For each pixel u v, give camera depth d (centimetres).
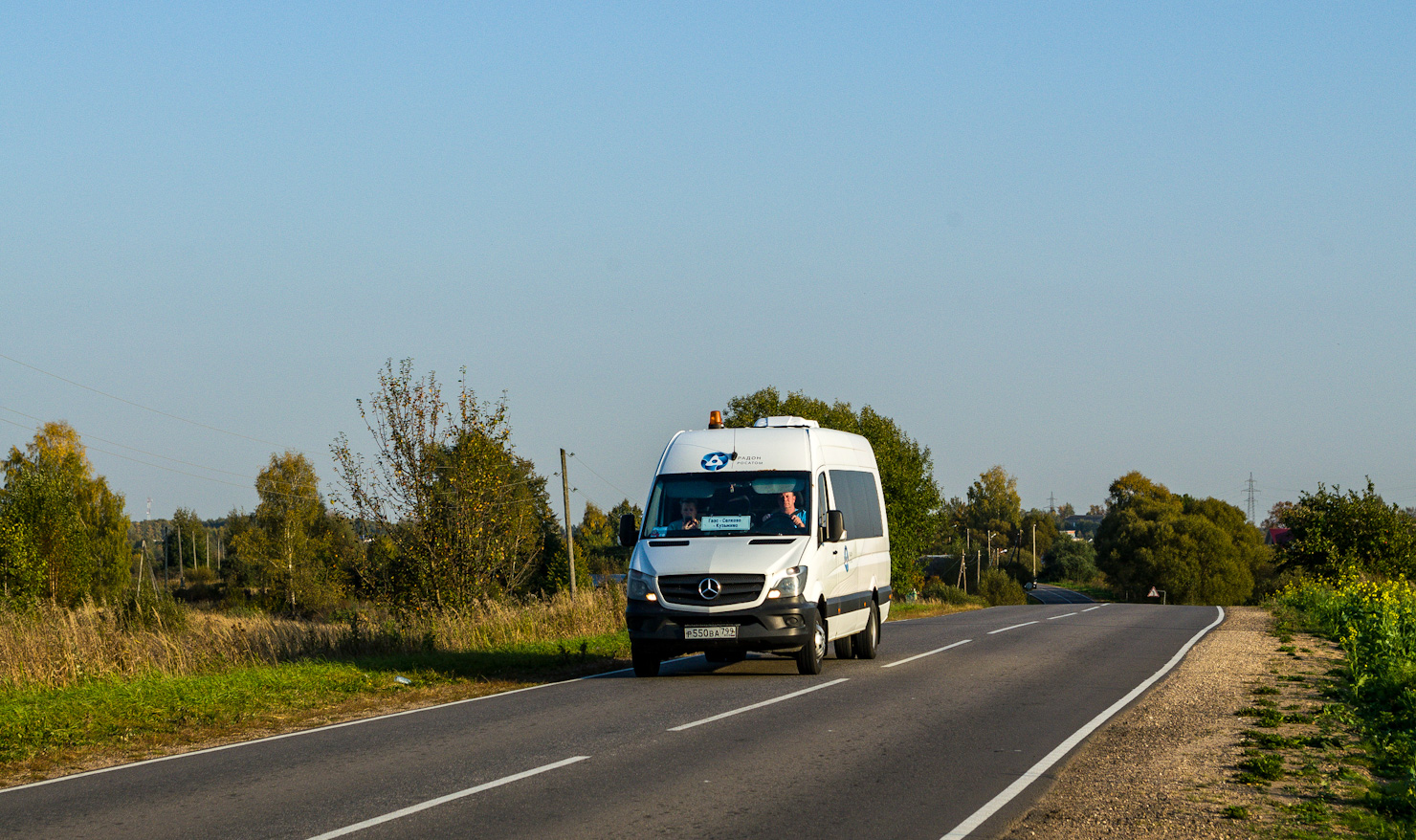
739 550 1478
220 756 998
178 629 1945
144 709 1273
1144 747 957
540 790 805
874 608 1797
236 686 1427
